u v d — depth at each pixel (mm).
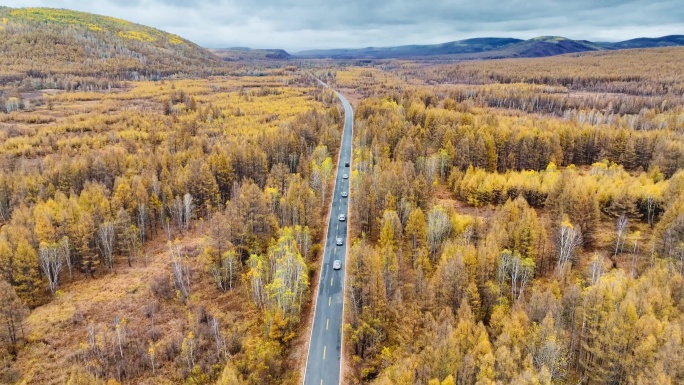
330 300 78562
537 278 83000
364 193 101625
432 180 127125
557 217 94500
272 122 193000
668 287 59031
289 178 118188
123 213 95500
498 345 54969
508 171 131750
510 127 155875
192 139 158250
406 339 62438
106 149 145625
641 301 56156
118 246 97750
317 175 117562
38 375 65000
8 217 109312
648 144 133625
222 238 87438
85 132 179500
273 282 74625
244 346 69312
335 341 68750
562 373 54125
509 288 76438
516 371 49750
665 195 98125
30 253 80438
